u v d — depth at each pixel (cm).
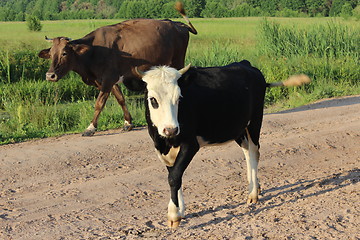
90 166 908
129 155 981
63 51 1134
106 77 1172
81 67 1167
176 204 581
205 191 767
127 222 634
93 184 795
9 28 5403
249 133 700
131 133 1167
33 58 1973
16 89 1588
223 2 12394
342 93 1680
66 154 970
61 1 16562
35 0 19175
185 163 584
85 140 1093
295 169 892
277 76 1761
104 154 982
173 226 581
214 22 6450
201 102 604
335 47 2188
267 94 1652
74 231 606
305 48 2191
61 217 656
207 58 1966
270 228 574
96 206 701
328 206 639
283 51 2255
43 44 2738
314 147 1022
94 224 630
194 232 582
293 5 10644
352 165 889
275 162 926
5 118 1394
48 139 1127
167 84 550
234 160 933
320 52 2191
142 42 1212
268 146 1022
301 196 708
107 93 1175
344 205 637
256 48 2439
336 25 2378
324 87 1711
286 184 782
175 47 1293
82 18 11969
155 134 587
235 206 684
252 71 696
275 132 1161
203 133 618
